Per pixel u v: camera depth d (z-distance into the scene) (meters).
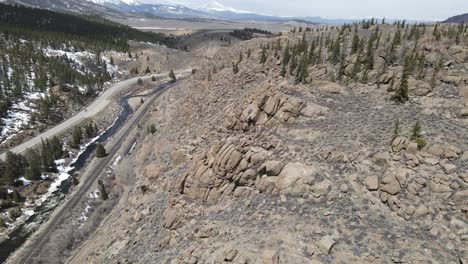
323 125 47.44
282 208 34.09
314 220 30.94
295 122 50.06
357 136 42.28
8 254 53.62
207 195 41.03
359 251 26.50
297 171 37.12
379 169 35.47
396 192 31.66
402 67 61.75
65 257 50.31
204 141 61.53
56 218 63.12
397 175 32.91
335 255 26.33
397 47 71.06
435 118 44.38
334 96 58.28
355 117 48.31
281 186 36.62
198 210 39.97
